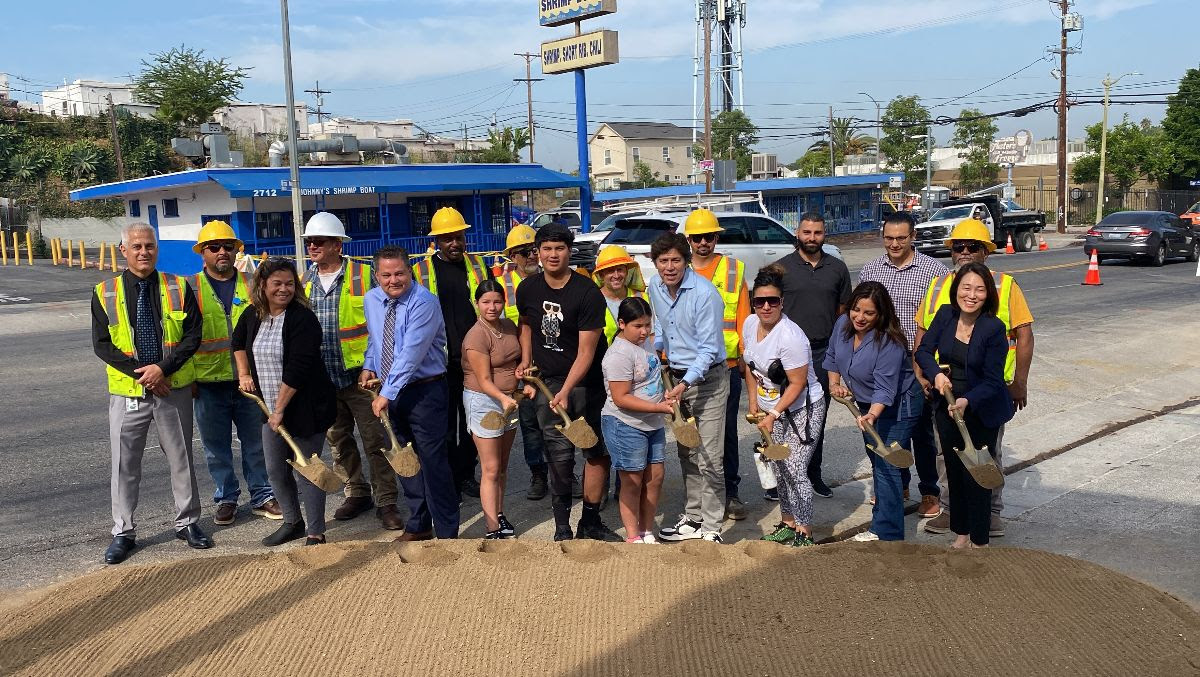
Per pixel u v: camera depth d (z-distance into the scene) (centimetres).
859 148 7212
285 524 567
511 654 398
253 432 614
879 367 512
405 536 561
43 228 3788
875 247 3859
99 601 452
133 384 531
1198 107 5053
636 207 1462
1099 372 1050
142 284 534
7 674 386
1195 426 820
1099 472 691
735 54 6091
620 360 516
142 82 4881
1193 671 378
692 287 541
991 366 494
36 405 982
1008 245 3169
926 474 597
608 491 661
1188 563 515
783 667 384
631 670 385
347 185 2623
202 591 461
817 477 646
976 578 464
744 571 478
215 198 2603
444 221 625
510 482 698
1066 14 4244
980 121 5681
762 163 4688
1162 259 2422
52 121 4741
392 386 515
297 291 541
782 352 523
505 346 550
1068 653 391
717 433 548
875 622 420
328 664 393
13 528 595
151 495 669
